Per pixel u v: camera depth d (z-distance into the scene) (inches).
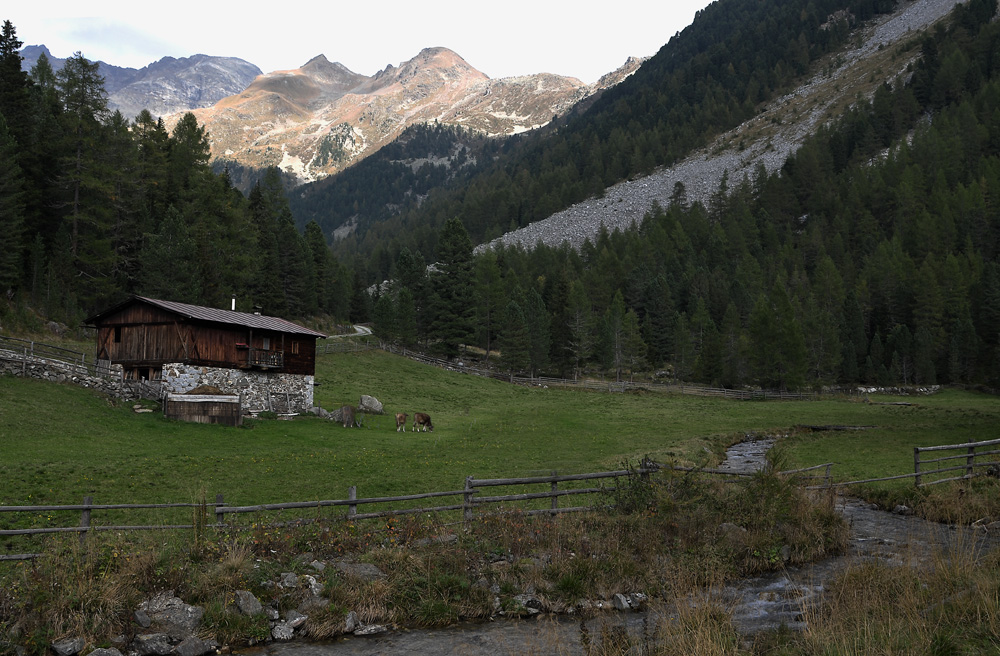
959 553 475.5
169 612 443.5
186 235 3080.7
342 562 537.0
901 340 4648.1
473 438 1727.4
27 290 2694.4
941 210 6569.9
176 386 1688.0
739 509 670.5
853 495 896.9
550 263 6884.8
